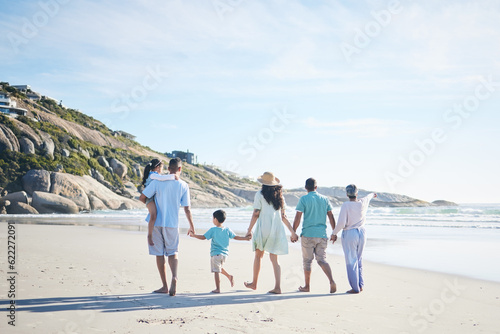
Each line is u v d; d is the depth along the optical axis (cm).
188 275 706
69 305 464
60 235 1550
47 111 8950
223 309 465
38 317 410
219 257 573
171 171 582
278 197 589
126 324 394
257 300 519
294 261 929
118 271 718
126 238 1432
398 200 10931
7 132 5853
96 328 378
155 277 670
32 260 838
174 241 558
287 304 499
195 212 4844
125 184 7462
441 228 2097
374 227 2205
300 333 378
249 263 885
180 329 381
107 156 7919
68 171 6128
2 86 8762
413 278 714
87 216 3797
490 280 689
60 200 4616
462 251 1118
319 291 593
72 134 8162
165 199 555
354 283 580
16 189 5188
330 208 612
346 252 597
